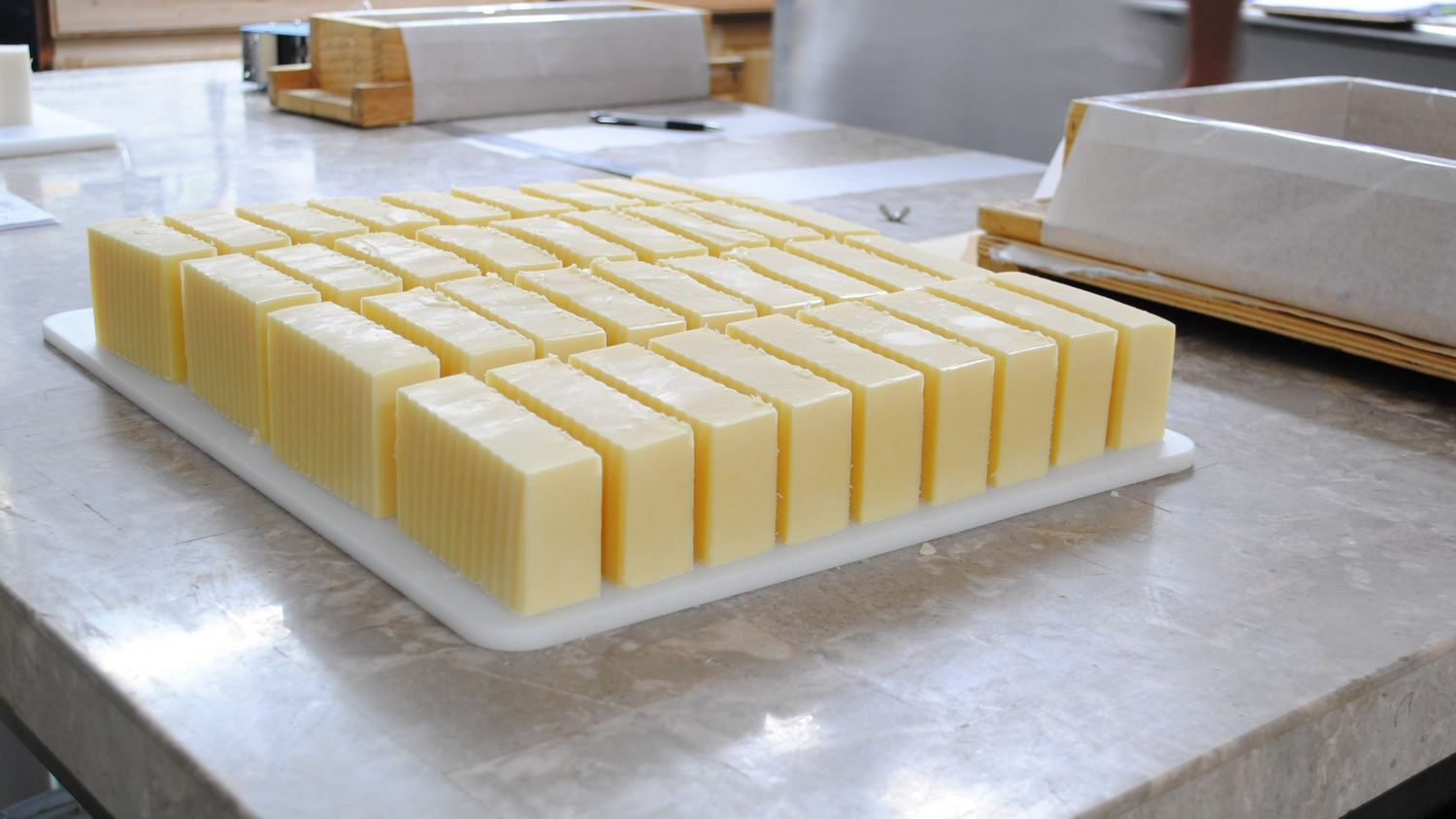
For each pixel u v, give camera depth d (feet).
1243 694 1.94
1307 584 2.31
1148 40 7.66
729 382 2.35
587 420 2.14
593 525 2.05
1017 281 3.04
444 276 2.92
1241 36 6.93
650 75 7.14
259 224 3.37
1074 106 3.89
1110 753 1.78
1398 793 2.39
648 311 2.73
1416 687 2.10
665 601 2.11
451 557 2.16
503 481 1.99
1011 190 5.41
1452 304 3.04
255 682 1.86
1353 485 2.75
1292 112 4.42
